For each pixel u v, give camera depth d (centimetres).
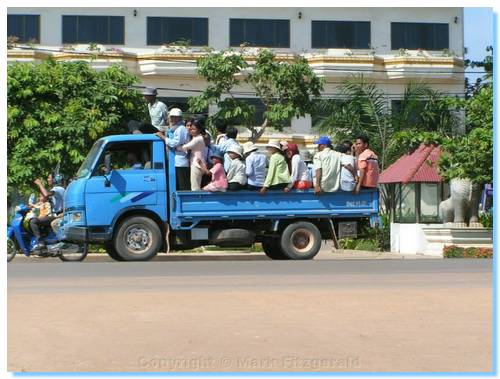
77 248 2155
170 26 3934
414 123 3431
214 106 3728
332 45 4038
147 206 1944
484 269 1583
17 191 3123
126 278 1386
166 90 3916
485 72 3966
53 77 3027
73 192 1928
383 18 4075
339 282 1309
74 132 2961
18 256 2456
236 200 1970
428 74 4028
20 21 3862
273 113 3362
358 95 3488
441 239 2509
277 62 3453
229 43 3966
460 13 4125
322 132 3531
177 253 2772
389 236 2923
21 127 2973
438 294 1137
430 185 2716
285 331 869
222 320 928
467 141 2411
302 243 2016
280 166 1980
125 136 1952
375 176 2052
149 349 789
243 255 2598
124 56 3834
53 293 1157
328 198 2020
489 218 2505
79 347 797
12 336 845
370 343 816
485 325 904
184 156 1959
